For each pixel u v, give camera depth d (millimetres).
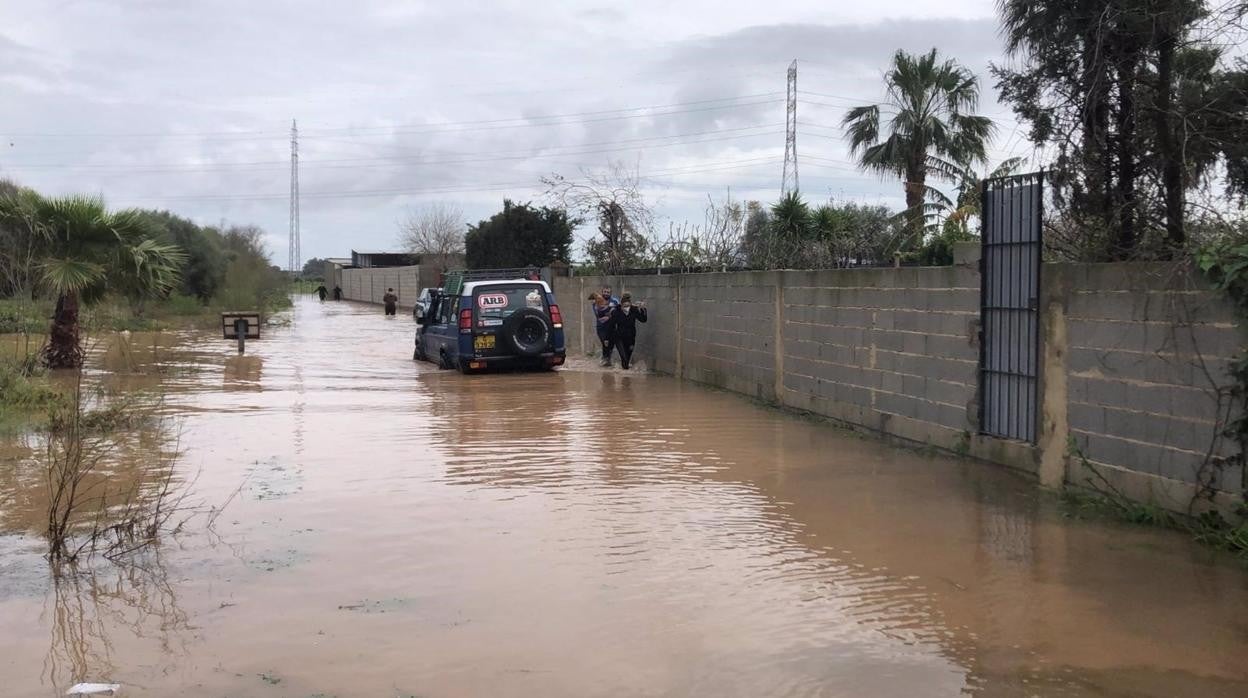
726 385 15656
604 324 19484
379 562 6398
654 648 4957
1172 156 8812
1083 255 9148
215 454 10141
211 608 5555
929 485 8555
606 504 7941
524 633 5156
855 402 11727
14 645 5035
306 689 4496
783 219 21812
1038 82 9625
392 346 27516
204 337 31062
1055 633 5152
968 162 27281
